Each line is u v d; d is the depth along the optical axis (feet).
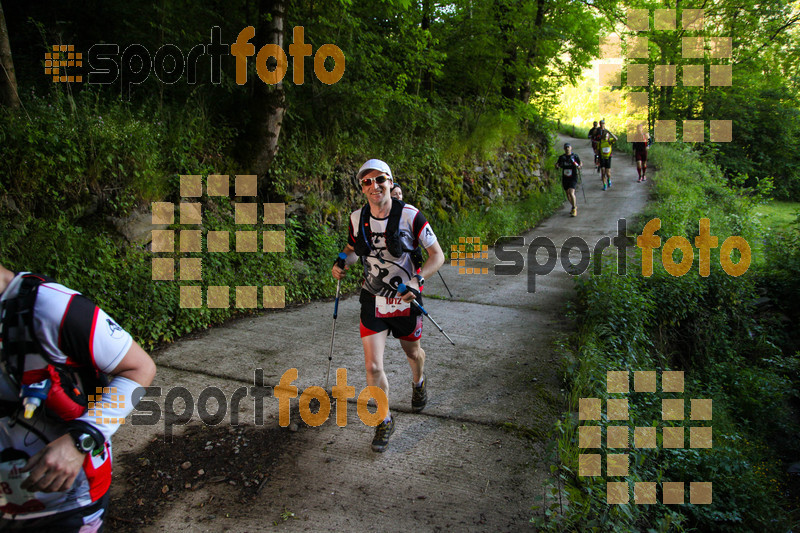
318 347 15.76
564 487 9.29
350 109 27.48
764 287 31.12
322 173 24.94
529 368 14.53
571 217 42.83
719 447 14.23
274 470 9.76
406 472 9.80
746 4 65.67
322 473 9.71
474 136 39.88
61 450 4.38
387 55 31.89
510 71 42.50
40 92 17.69
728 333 25.64
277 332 17.03
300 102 26.03
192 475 9.53
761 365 24.32
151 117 19.31
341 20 26.25
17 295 4.38
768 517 12.94
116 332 4.76
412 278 9.75
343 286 22.81
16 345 4.31
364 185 9.41
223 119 21.50
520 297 22.39
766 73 75.20
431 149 33.24
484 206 38.58
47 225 14.79
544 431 11.24
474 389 13.16
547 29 41.11
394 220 9.53
